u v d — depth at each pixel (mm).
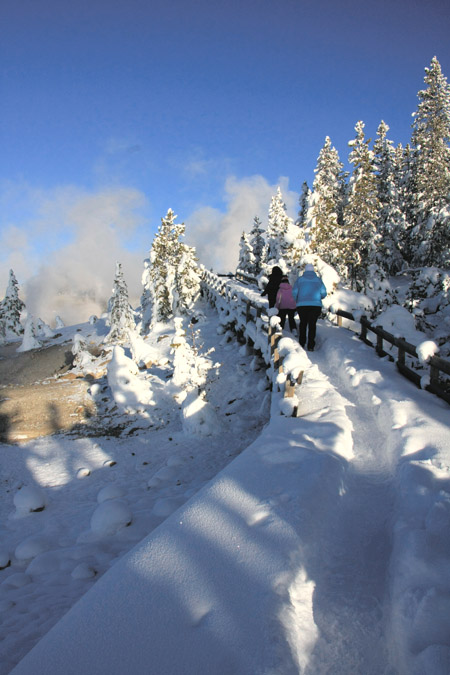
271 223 43062
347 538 3223
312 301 9156
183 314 24859
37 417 14008
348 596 2633
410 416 4852
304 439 4715
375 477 4176
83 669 2016
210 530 3031
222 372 13156
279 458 4148
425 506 3150
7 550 5520
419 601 2268
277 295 10656
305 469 3828
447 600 2230
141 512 5812
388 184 36656
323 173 39531
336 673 2164
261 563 2629
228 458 8188
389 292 14523
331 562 2939
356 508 3648
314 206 26469
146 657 2045
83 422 13289
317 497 3410
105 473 9086
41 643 2211
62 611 3584
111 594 2494
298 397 6473
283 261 15875
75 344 22734
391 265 34438
